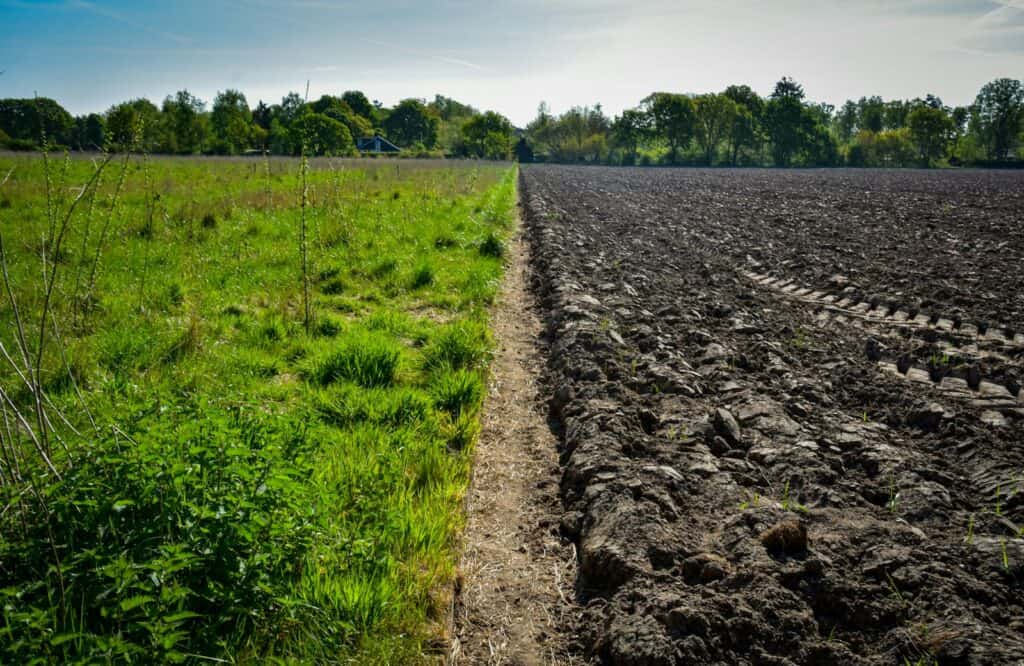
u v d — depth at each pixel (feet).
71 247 33.73
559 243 49.62
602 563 12.41
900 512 14.08
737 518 13.47
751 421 18.53
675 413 18.97
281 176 96.48
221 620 9.33
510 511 15.38
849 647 10.32
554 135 481.87
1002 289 36.04
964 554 12.26
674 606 10.84
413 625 10.91
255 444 12.10
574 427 18.31
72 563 9.25
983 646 9.71
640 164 431.84
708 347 24.66
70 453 11.35
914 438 18.16
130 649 7.98
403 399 19.57
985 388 21.52
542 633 11.45
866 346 26.30
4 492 10.33
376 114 489.26
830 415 19.15
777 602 10.91
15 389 17.44
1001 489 14.82
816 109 515.50
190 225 43.78
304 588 10.73
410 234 49.08
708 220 72.23
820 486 14.82
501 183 129.59
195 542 9.82
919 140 405.59
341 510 13.58
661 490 14.26
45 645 8.28
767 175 228.02
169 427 11.67
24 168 79.46
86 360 20.25
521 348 27.30
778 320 30.53
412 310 31.63
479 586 12.68
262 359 22.77
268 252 39.83
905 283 37.60
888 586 11.37
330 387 20.66
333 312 30.22
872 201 99.45
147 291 29.17
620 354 24.00
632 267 41.93
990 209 83.82
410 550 12.94
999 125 415.23
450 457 17.06
